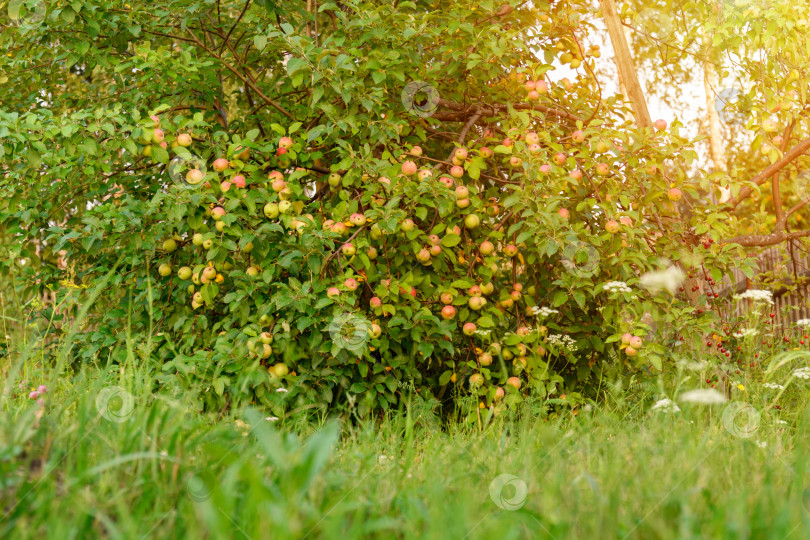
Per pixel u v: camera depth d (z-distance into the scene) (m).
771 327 5.09
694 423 2.70
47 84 4.95
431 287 4.23
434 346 4.24
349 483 1.70
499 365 4.39
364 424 2.84
